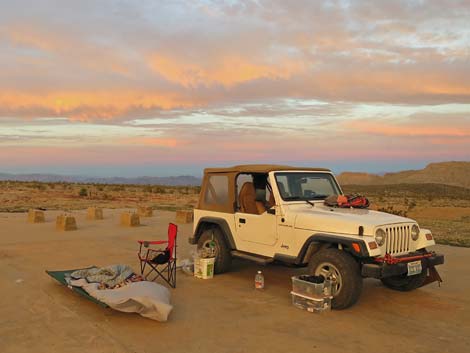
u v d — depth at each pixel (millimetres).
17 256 10062
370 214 6977
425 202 47438
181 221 17891
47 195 39062
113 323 5555
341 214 6828
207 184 8828
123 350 4730
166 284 7652
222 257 8320
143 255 10383
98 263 9422
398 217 6938
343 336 5301
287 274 8578
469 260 10445
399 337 5305
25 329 5312
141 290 5848
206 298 6812
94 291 6066
